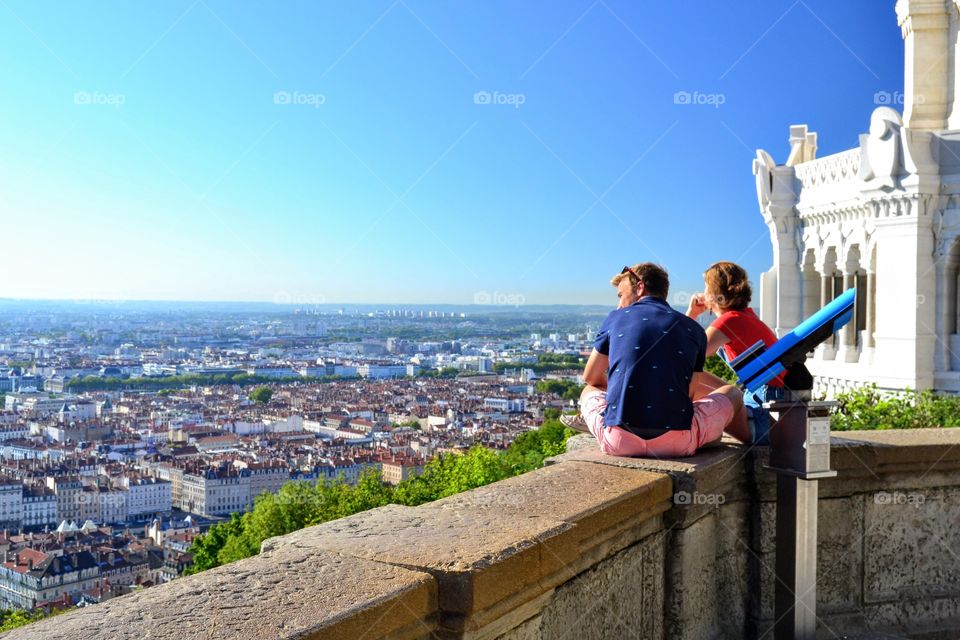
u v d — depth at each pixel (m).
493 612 2.80
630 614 4.07
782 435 4.50
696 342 4.80
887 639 5.08
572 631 3.53
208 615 2.23
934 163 19.73
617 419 4.67
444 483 49.88
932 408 11.05
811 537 4.46
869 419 10.88
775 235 26.88
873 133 20.61
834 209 23.98
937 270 19.97
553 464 4.51
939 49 20.84
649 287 5.13
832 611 5.15
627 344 4.77
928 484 5.34
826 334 4.41
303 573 2.61
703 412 4.81
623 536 3.94
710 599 4.82
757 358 4.56
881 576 5.29
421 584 2.54
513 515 3.36
